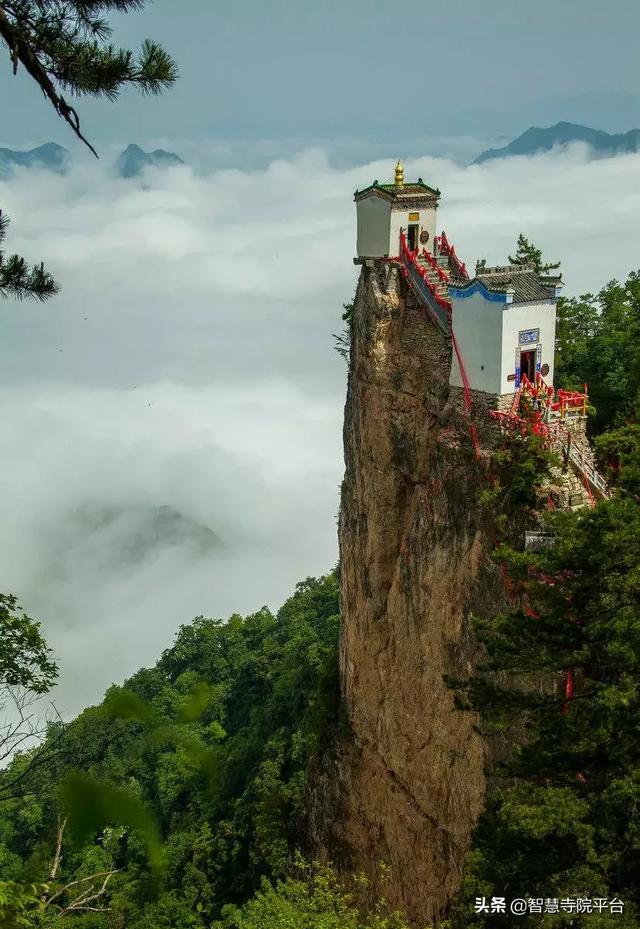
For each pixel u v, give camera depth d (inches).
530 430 1578.5
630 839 970.1
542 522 1518.2
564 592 1097.4
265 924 1444.4
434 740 1870.1
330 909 1470.2
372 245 2058.3
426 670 1876.2
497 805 1152.8
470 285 1701.5
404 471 2001.7
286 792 2667.3
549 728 1092.5
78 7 711.7
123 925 2269.9
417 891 1963.6
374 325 2027.6
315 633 3607.3
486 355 1683.1
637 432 1230.3
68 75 721.6
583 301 2224.4
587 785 1050.7
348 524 2212.1
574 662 1074.1
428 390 1926.7
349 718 2242.9
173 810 3063.5
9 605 760.3
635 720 1023.6
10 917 546.9
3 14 676.7
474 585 1690.5
